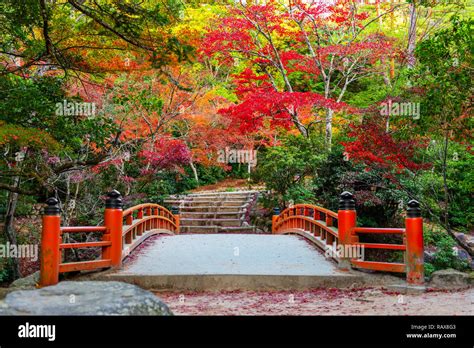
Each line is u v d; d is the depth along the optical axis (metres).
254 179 18.05
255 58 18.94
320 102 14.19
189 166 27.30
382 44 16.50
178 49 7.01
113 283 3.66
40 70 10.19
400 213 16.00
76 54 8.09
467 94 7.98
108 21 7.26
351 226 8.32
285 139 17.78
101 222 13.81
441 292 6.97
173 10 7.57
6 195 13.98
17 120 7.69
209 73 17.61
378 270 7.90
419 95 9.99
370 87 20.38
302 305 6.41
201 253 10.29
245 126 15.74
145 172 16.39
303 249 10.82
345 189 14.70
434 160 12.80
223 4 18.42
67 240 12.73
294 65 18.77
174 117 16.98
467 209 17.86
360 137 11.24
